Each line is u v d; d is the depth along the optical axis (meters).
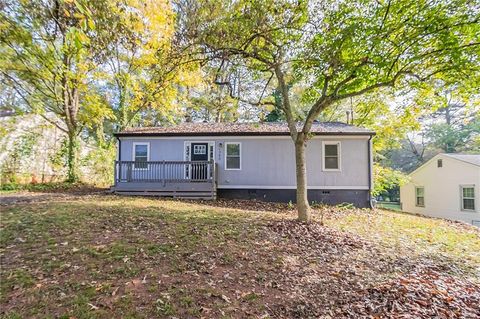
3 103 14.06
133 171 13.12
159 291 3.60
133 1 11.30
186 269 4.27
